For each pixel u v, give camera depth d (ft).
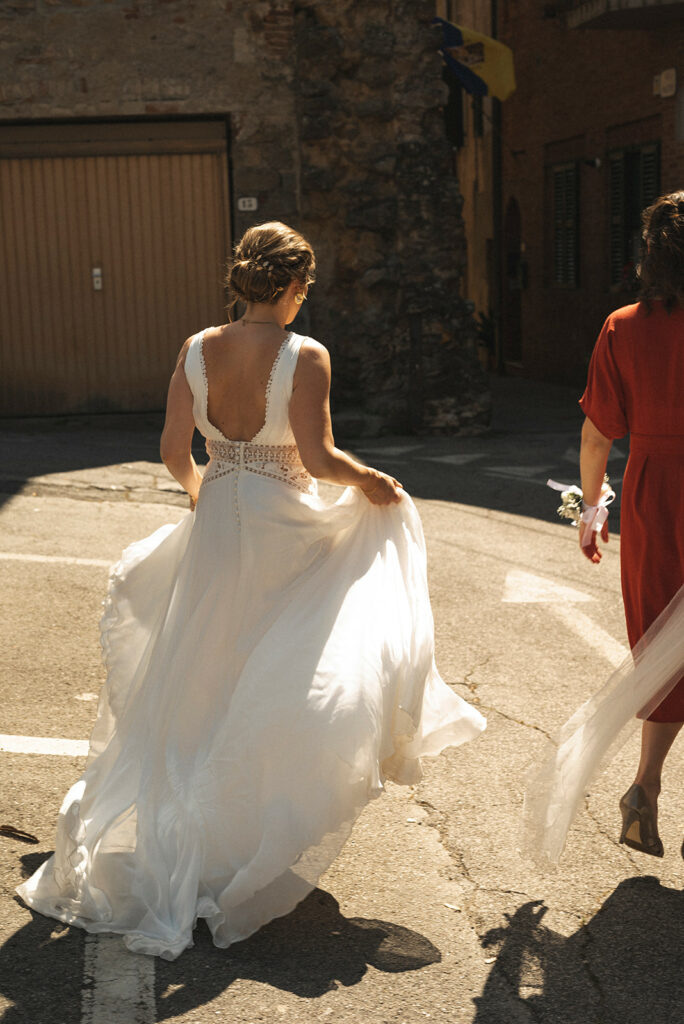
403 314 42.83
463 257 42.83
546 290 69.67
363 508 11.30
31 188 42.27
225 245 43.21
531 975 9.61
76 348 43.37
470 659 17.63
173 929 9.90
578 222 64.28
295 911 10.56
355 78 41.45
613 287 59.31
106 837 10.54
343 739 9.81
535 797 10.77
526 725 14.99
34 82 40.91
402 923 10.39
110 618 11.50
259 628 10.62
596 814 12.55
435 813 12.52
